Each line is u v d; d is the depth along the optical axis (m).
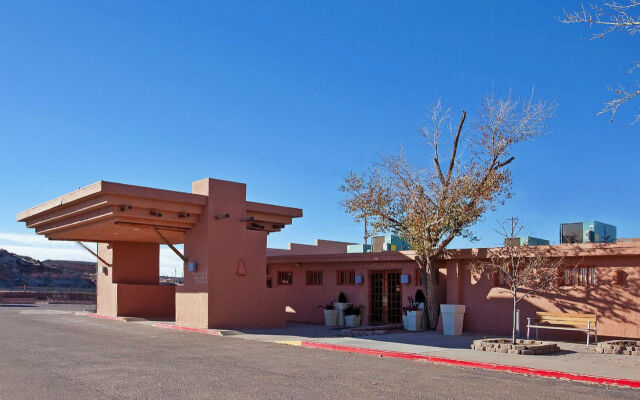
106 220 18.98
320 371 10.81
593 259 16.81
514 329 14.33
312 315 25.06
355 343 15.30
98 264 27.19
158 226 19.84
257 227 22.20
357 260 23.20
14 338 15.99
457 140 20.38
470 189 19.20
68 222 20.73
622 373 10.79
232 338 16.88
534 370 11.11
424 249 19.80
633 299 15.98
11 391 8.67
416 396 8.61
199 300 19.50
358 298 23.39
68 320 23.02
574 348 14.74
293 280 26.16
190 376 10.09
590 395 9.05
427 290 20.06
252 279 20.58
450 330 18.27
